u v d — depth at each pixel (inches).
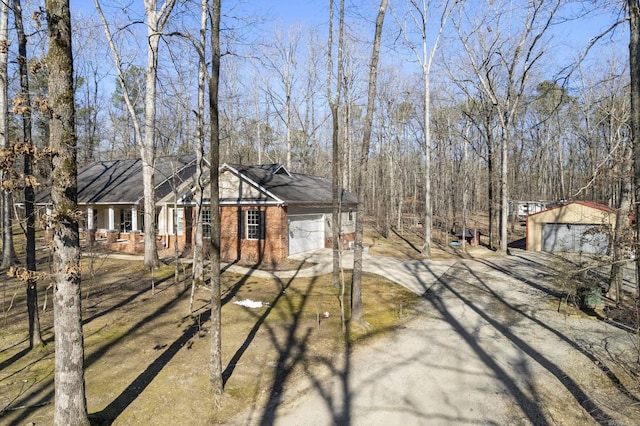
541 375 296.5
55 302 207.2
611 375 298.5
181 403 246.4
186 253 781.9
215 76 259.4
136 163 1016.2
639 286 278.8
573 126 1462.8
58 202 201.2
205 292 505.0
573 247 904.9
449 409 245.1
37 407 236.1
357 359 318.3
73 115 207.8
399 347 345.7
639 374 298.8
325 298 491.5
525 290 562.9
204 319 403.2
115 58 532.1
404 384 277.1
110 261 696.4
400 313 444.1
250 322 398.0
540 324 415.2
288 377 284.7
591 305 463.5
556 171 1851.6
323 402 251.1
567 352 341.1
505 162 911.7
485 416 238.2
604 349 348.5
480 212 1909.4
